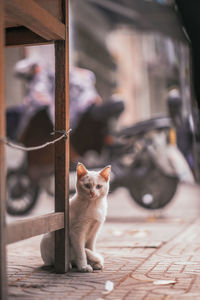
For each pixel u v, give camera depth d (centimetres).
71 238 326
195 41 604
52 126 726
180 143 662
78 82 733
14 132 706
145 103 1920
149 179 686
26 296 256
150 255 391
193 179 667
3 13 239
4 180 233
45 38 321
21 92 881
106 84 1706
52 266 343
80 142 782
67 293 263
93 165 709
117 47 1725
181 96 652
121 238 496
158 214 746
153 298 249
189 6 575
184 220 657
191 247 430
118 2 728
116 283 286
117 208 883
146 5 675
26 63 715
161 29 679
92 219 323
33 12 271
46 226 287
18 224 249
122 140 698
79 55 1384
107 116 734
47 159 722
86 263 326
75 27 1325
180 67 654
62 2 328
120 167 694
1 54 236
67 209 321
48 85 716
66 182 320
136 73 1833
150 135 686
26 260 376
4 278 231
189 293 259
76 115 721
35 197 713
